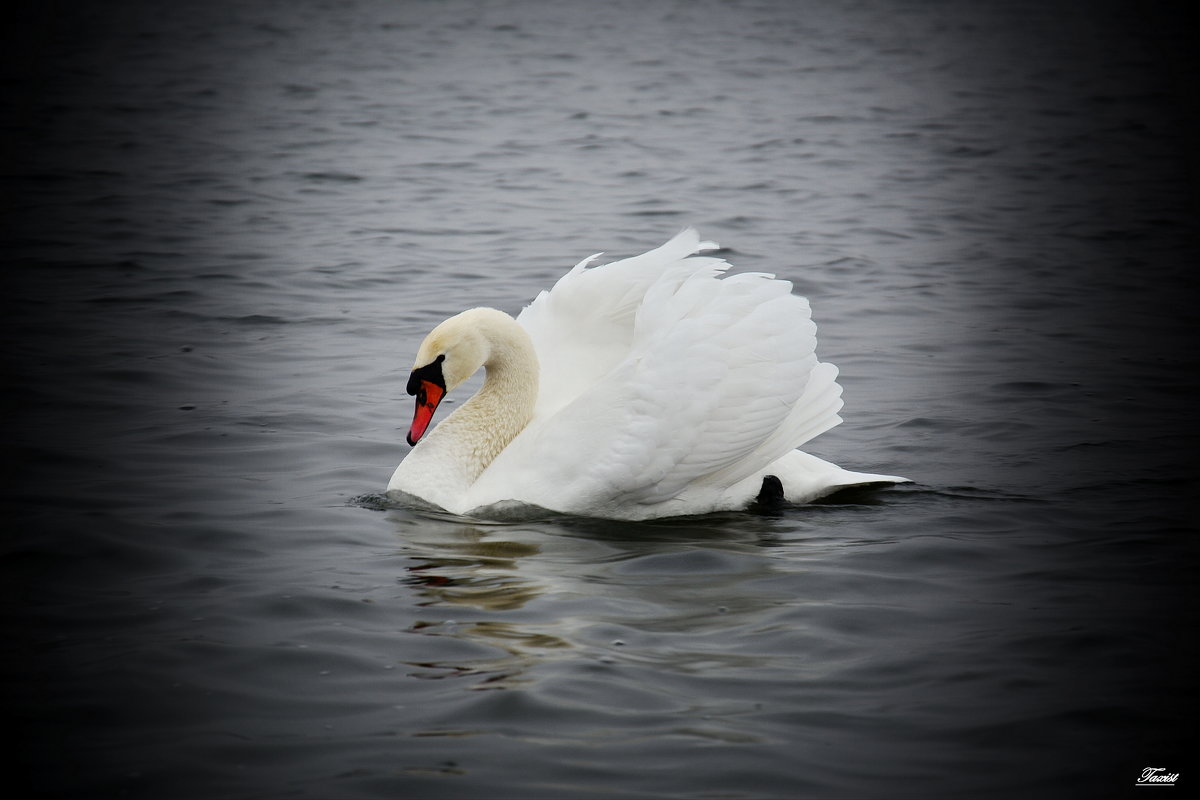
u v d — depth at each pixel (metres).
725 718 8.84
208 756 8.40
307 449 14.77
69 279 22.84
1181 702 9.07
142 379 17.27
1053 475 13.91
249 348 18.94
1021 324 20.55
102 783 8.10
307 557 11.63
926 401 16.70
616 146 37.56
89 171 33.00
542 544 12.05
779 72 52.75
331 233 26.84
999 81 50.44
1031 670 9.52
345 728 8.72
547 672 9.41
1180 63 54.38
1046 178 33.38
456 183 32.28
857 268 24.31
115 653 9.70
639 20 69.75
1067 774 8.24
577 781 8.12
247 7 73.12
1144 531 12.21
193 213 28.59
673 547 11.97
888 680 9.38
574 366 14.12
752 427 12.87
